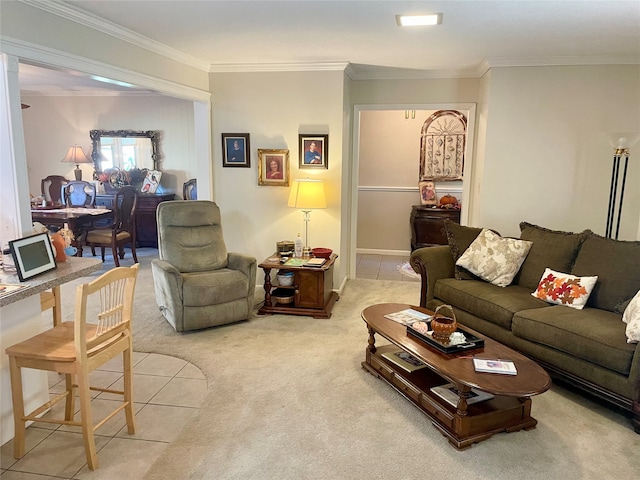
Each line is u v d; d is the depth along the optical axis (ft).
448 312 10.40
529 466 7.38
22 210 8.20
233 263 14.02
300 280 14.01
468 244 13.23
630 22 10.34
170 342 12.10
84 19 10.09
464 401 7.74
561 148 14.64
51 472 7.19
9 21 8.25
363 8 9.55
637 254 10.27
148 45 12.50
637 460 7.56
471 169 17.21
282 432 8.25
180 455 7.59
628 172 14.42
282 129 15.93
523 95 14.55
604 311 10.21
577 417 8.82
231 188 16.70
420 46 12.85
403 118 22.33
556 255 11.78
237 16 10.24
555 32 11.23
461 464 7.42
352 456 7.59
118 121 23.99
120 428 8.35
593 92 14.16
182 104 23.29
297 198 14.79
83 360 6.93
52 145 24.63
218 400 9.30
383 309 10.96
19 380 7.34
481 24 10.59
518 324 10.25
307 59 14.80
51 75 18.19
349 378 10.27
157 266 12.97
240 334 12.69
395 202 23.13
